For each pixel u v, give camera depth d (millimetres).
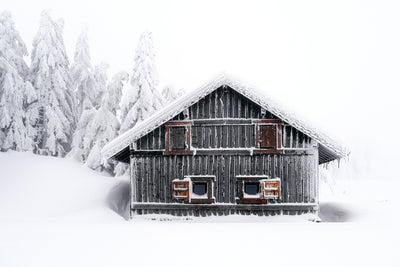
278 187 13617
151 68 25047
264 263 7227
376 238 9430
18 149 23797
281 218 13680
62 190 18391
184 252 8023
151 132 14367
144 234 9984
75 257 7613
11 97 23641
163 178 14250
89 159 24859
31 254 7844
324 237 9570
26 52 26953
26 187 18656
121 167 25578
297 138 13828
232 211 13891
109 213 15117
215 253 7930
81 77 29969
